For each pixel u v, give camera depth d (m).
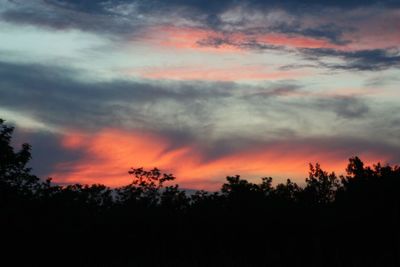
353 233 45.06
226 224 47.72
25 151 48.72
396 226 44.75
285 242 45.84
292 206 48.84
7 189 47.22
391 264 40.47
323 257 43.59
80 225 47.28
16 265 44.44
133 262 46.06
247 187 53.44
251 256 45.69
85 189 55.09
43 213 47.31
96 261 47.16
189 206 52.84
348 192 50.59
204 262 44.31
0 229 44.12
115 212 49.75
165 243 47.91
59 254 46.00
